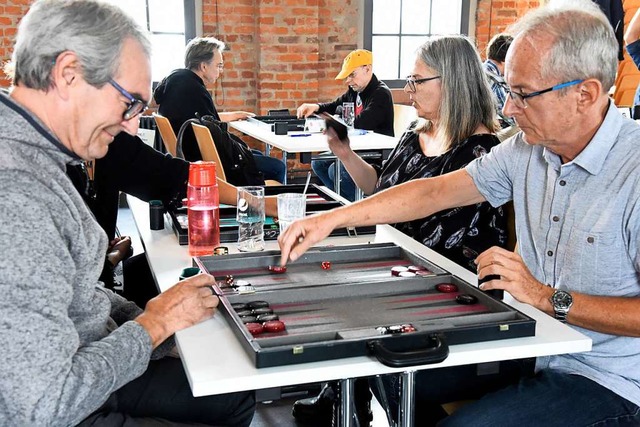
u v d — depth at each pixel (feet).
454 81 7.56
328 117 9.30
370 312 4.82
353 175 9.43
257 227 6.43
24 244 3.65
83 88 4.04
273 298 4.96
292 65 21.71
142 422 4.81
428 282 5.30
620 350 5.14
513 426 4.84
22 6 19.25
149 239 6.79
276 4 21.08
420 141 8.30
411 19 23.06
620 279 5.14
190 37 21.33
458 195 6.17
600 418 4.85
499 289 4.94
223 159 11.55
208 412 5.17
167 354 5.44
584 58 4.82
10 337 3.57
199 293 4.75
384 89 17.31
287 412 8.35
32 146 4.00
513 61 5.09
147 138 17.61
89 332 4.37
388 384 5.80
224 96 22.15
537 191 5.63
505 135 7.52
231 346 4.33
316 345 4.06
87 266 4.23
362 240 6.86
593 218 5.13
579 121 5.03
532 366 5.55
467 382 5.82
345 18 22.45
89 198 7.29
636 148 5.02
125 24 4.11
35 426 3.68
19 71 4.03
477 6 23.34
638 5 19.52
